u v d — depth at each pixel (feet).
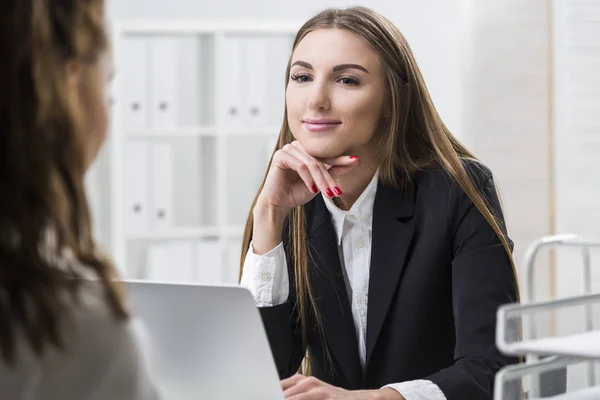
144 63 16.37
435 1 17.85
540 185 14.74
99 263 3.39
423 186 6.88
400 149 6.91
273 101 16.88
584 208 14.17
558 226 14.43
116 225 16.26
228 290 4.47
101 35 3.50
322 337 7.00
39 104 3.24
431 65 17.89
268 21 16.81
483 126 16.05
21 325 3.24
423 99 6.97
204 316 4.55
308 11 17.97
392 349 6.70
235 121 16.72
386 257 6.77
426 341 6.67
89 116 3.56
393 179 6.89
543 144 14.67
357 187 6.98
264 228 6.98
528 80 14.92
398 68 6.81
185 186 17.25
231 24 16.67
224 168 16.80
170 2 17.61
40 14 3.26
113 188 16.22
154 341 4.63
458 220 6.66
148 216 16.51
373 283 6.76
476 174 6.97
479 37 16.08
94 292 3.37
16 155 3.22
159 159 16.52
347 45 6.72
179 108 16.62
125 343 3.37
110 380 3.30
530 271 6.70
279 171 6.97
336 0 17.95
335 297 6.94
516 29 15.11
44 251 3.31
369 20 6.81
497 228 6.56
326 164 6.88
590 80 14.10
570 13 14.23
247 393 4.57
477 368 6.02
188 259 16.51
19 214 3.22
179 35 17.03
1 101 3.24
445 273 6.70
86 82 3.53
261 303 6.88
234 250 16.75
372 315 6.73
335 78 6.79
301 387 5.63
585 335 3.29
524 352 3.13
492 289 6.36
